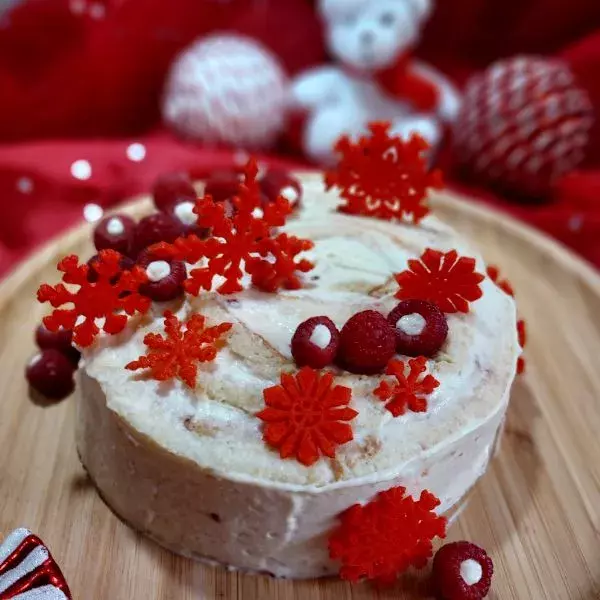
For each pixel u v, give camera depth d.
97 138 0.53
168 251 0.27
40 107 0.50
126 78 0.52
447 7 0.57
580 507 0.30
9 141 0.51
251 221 0.27
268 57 0.53
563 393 0.35
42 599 0.25
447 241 0.33
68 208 0.46
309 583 0.27
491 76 0.49
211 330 0.26
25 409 0.32
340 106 0.50
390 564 0.26
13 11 0.49
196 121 0.50
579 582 0.28
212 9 0.54
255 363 0.26
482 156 0.49
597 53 0.53
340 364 0.27
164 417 0.25
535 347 0.38
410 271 0.30
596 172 0.54
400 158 0.33
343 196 0.34
